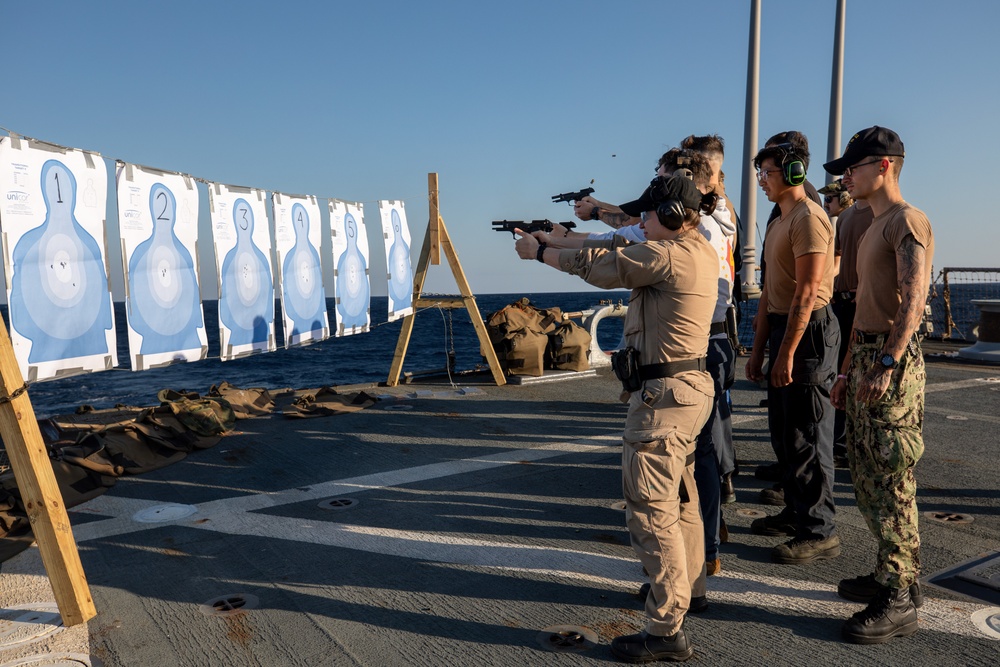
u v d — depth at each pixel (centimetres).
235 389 690
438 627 284
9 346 282
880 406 277
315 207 667
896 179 293
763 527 382
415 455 537
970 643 268
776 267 361
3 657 263
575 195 422
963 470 491
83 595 291
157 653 266
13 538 376
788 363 339
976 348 1032
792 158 346
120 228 432
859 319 296
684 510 290
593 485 466
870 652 263
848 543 369
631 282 258
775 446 380
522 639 275
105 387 2555
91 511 420
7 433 279
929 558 347
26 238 339
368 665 256
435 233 803
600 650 267
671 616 255
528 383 826
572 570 337
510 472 495
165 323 467
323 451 548
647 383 262
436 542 371
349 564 344
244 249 568
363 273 743
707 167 333
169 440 541
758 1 1211
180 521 403
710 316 269
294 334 632
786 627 283
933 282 1249
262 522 400
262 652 265
